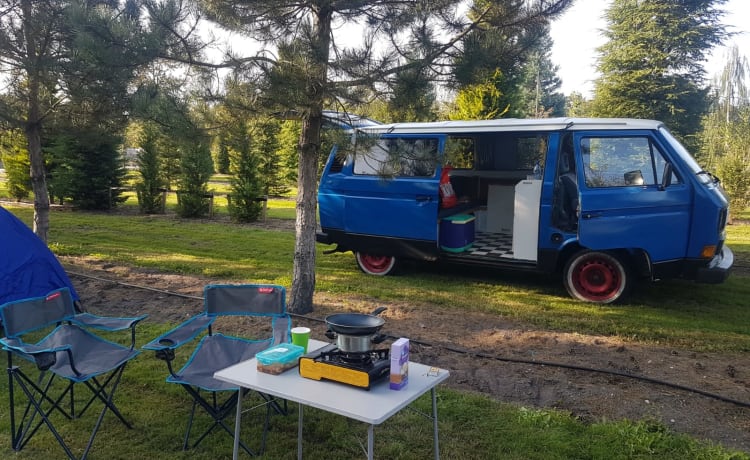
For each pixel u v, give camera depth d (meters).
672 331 6.04
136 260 9.73
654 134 6.73
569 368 4.96
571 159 7.22
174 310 6.77
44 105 8.86
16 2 8.06
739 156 17.39
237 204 15.78
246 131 6.29
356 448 3.62
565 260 7.59
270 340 4.20
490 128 7.56
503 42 5.56
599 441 3.67
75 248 10.78
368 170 8.52
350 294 7.61
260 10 5.66
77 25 5.62
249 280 8.38
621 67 25.58
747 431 3.86
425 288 8.01
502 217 9.43
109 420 4.01
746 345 5.60
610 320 6.44
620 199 6.70
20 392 4.43
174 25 5.58
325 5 5.50
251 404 4.25
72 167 18.08
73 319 4.23
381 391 2.87
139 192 17.84
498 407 4.16
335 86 5.25
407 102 5.43
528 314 6.68
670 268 6.72
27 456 3.55
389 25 5.66
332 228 8.88
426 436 3.76
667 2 24.84
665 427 3.83
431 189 7.90
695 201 6.54
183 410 4.17
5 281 5.69
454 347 5.49
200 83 5.63
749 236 13.36
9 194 20.73
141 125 8.64
